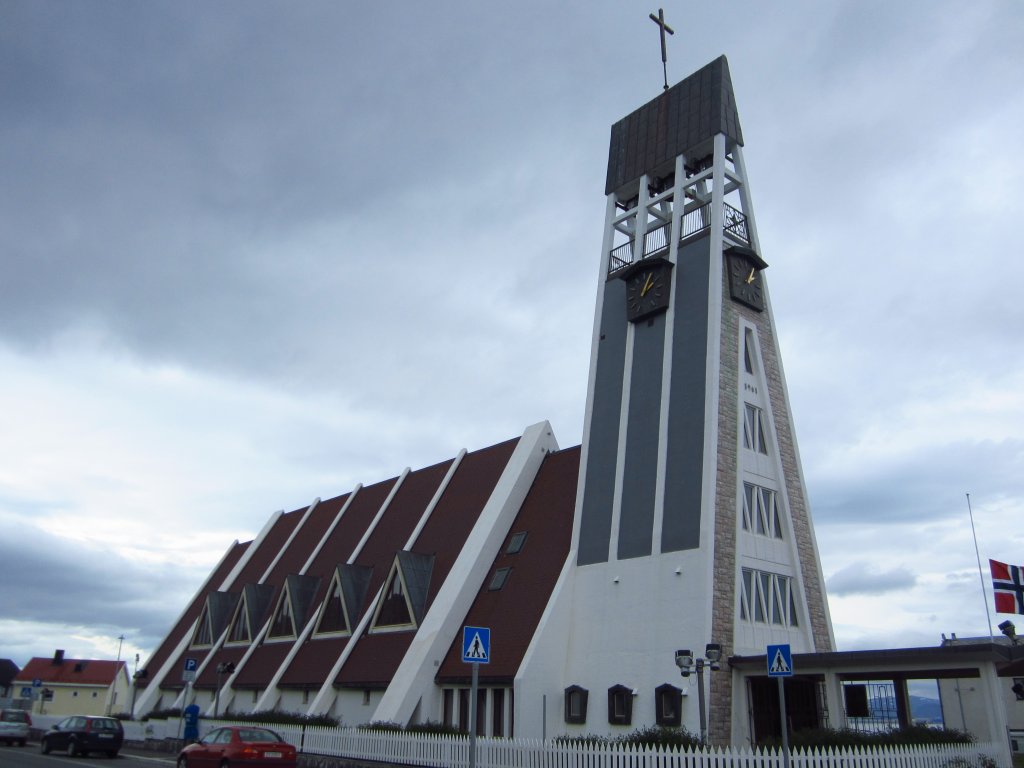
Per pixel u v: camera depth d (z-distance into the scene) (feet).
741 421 98.73
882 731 73.67
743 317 105.19
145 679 179.01
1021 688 83.71
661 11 128.67
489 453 142.51
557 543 111.04
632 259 117.60
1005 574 88.22
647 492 98.99
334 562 152.25
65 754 113.09
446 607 112.37
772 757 64.90
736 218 110.73
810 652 94.07
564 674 98.48
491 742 80.48
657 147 119.14
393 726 95.55
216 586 195.00
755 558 94.07
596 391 112.47
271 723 110.93
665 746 72.49
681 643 87.45
